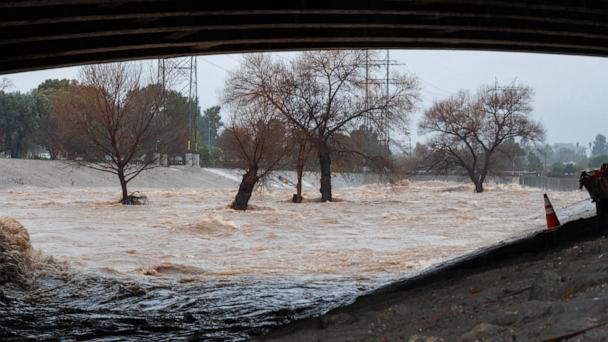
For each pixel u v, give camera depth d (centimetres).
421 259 2912
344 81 6919
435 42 2809
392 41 2716
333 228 4412
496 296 900
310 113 6719
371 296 1686
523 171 18300
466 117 10506
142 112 6781
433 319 885
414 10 2183
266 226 4425
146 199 6588
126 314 1683
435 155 10750
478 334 691
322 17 2238
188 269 2619
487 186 11856
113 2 1816
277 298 1898
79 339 1366
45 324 1538
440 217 5234
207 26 2145
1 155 12500
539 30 2630
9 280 2008
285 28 2366
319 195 8362
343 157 7112
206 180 11062
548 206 2159
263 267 2733
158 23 2098
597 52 3266
